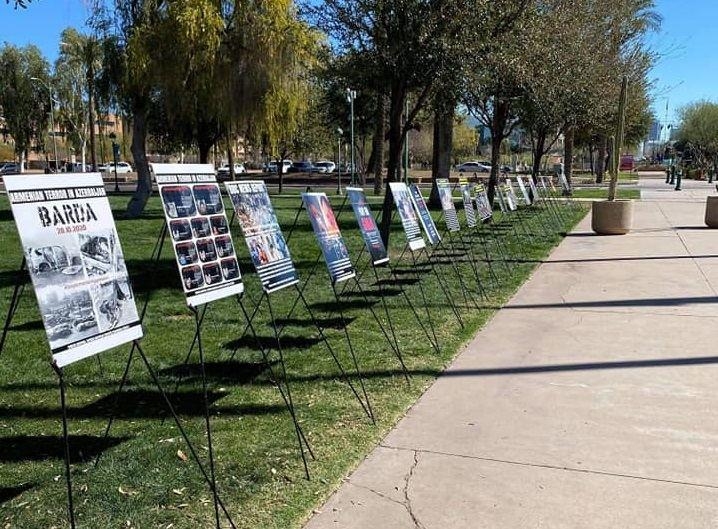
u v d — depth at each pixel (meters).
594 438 4.20
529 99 17.22
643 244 13.50
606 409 4.68
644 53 26.22
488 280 9.77
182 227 3.72
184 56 18.64
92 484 3.62
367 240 6.52
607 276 9.98
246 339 6.52
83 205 3.10
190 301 3.67
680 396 4.92
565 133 28.19
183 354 6.05
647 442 4.13
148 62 18.45
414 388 5.16
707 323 7.04
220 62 19.84
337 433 4.30
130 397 4.98
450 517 3.28
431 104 12.05
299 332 6.82
